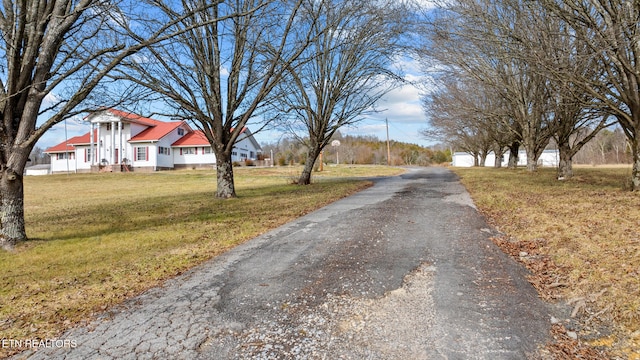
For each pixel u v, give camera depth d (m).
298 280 4.08
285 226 7.30
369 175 25.64
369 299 3.50
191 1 9.91
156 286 4.05
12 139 5.80
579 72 9.71
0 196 5.82
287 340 2.79
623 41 7.52
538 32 9.41
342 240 5.84
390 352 2.59
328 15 14.69
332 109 17.20
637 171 9.02
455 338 2.76
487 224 6.71
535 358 2.50
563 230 5.61
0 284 4.15
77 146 36.66
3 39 5.64
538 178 15.35
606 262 4.05
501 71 15.99
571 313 3.12
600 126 13.61
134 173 29.58
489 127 23.89
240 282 4.10
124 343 2.82
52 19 5.95
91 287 4.03
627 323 2.86
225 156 12.27
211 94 11.61
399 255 4.89
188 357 2.60
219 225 7.48
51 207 11.41
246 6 10.79
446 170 29.56
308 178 17.94
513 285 3.77
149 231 7.01
